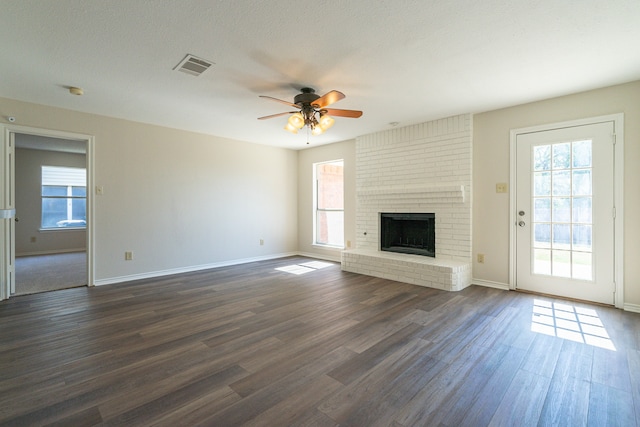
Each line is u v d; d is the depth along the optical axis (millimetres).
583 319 2871
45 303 3398
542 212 3639
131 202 4426
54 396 1741
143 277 4539
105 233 4215
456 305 3289
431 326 2734
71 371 2006
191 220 5047
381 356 2203
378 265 4578
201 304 3355
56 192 7281
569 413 1608
